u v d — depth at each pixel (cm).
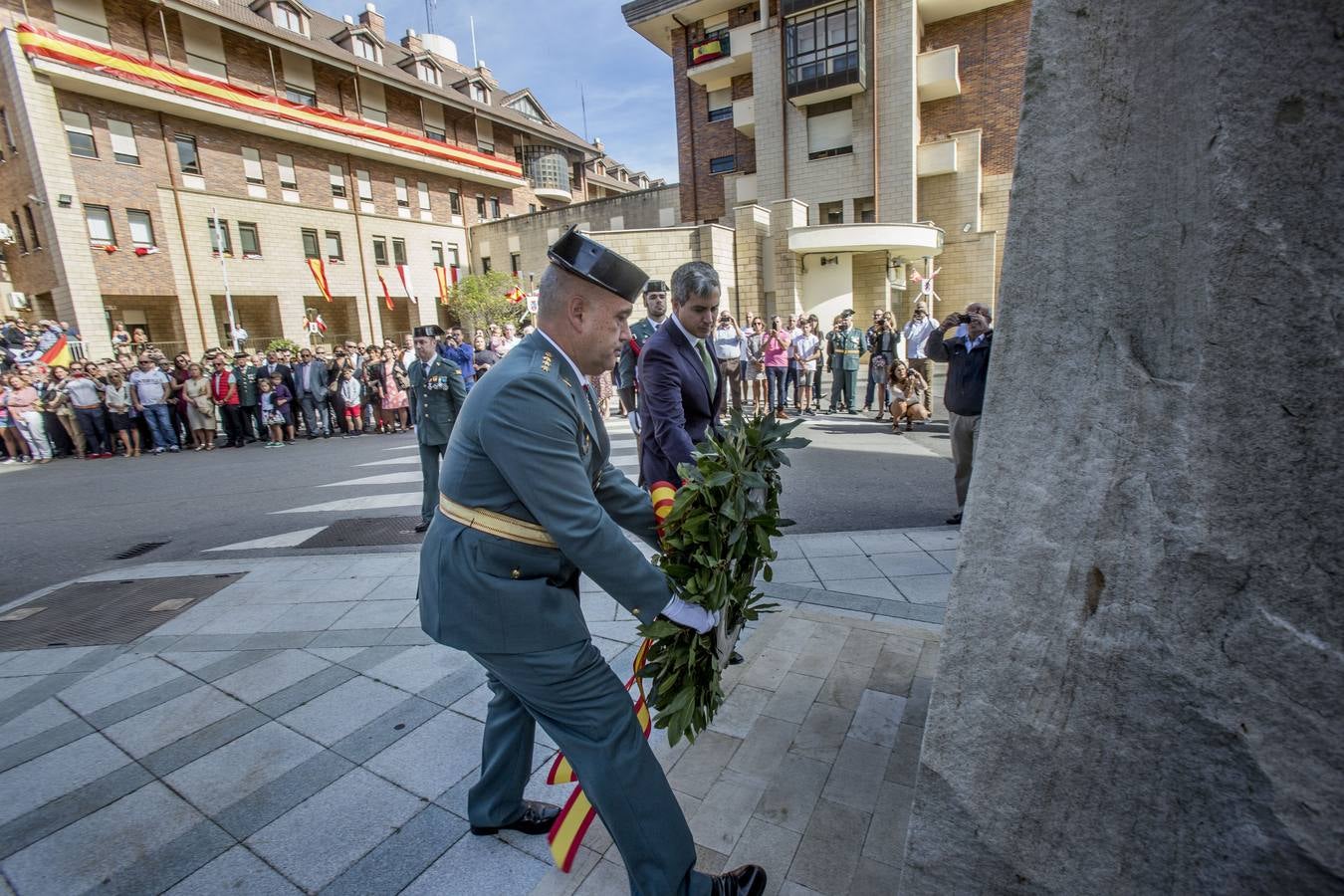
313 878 199
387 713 286
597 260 156
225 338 2406
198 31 2281
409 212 2992
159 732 278
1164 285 103
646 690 289
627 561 155
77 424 1215
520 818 214
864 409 1228
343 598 422
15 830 223
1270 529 96
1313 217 90
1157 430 104
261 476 920
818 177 2122
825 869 187
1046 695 117
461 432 160
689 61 2452
